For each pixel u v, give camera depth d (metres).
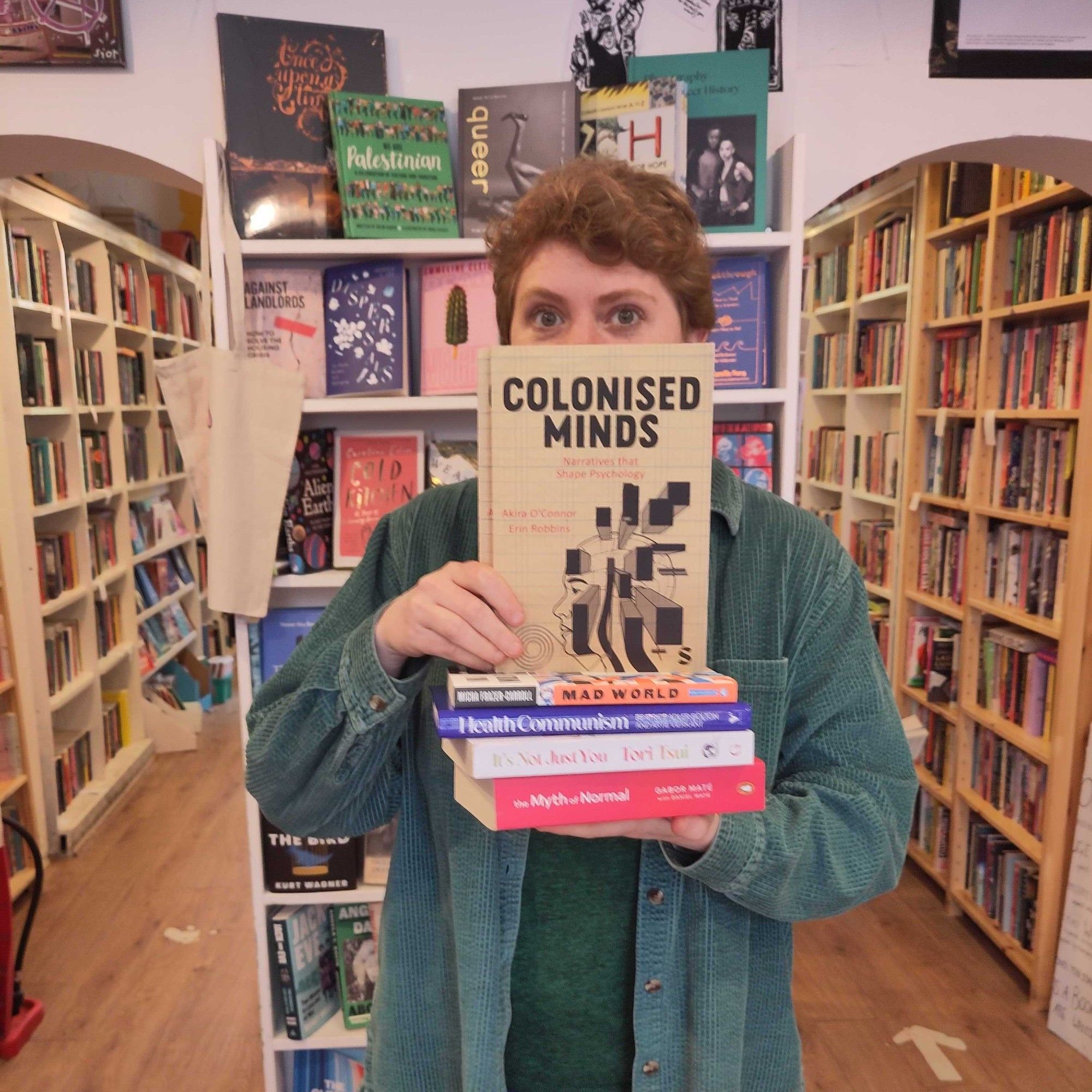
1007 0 1.92
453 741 0.68
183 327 4.90
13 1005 2.28
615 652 0.68
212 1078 2.12
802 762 0.80
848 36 1.93
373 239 1.74
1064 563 2.38
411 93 1.90
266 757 0.77
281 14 1.86
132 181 4.65
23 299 3.13
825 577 0.80
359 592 0.88
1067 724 2.28
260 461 1.75
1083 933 2.23
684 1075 0.79
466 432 2.04
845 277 3.80
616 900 0.80
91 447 3.70
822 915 0.74
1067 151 2.03
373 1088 0.88
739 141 1.78
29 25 1.83
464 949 0.78
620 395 0.67
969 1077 2.14
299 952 1.89
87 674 3.54
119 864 3.14
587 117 1.78
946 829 3.01
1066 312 2.43
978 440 2.71
